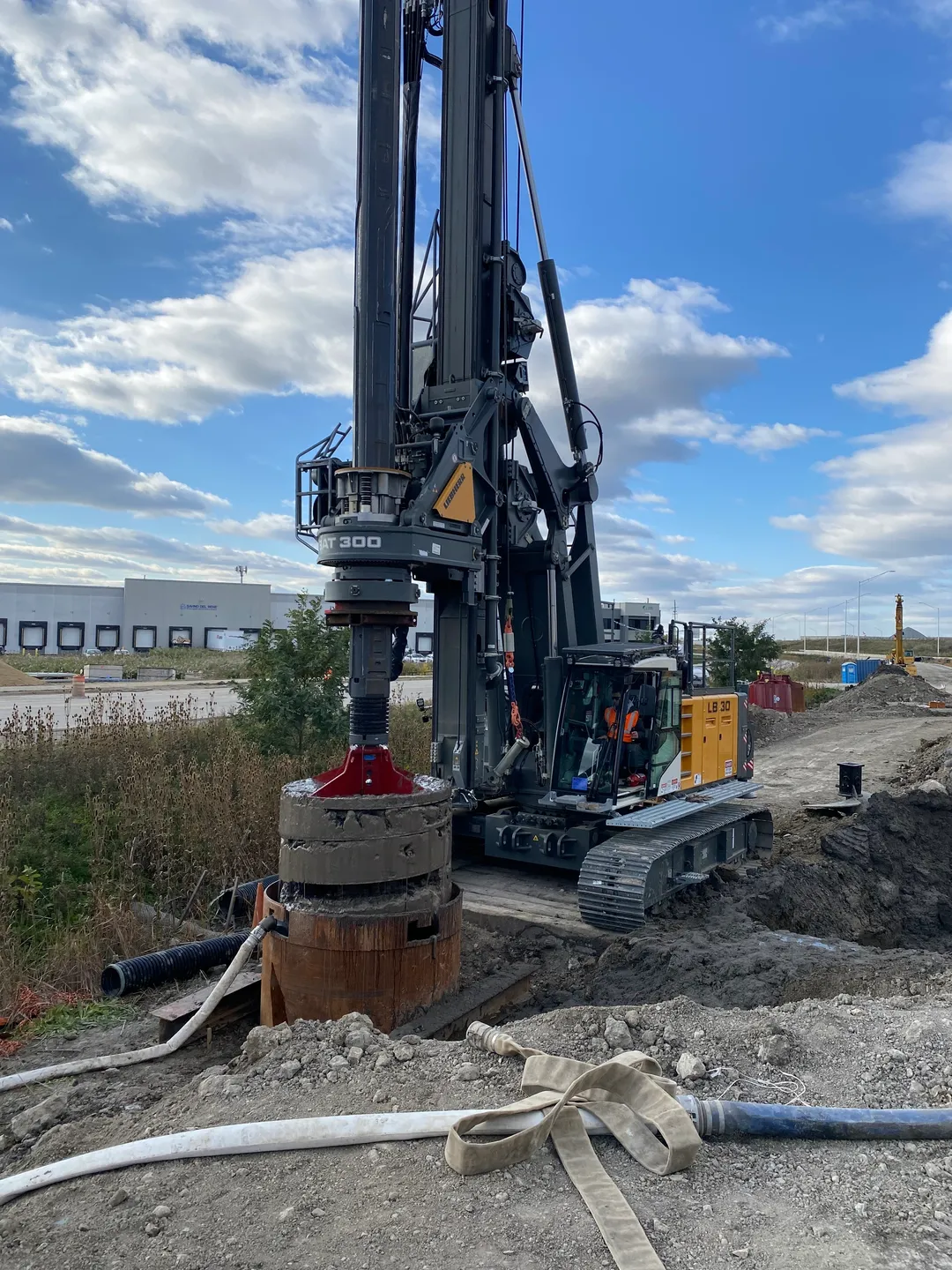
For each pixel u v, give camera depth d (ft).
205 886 31.22
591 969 26.27
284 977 19.98
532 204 36.70
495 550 33.63
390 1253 10.37
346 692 52.11
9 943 25.46
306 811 19.76
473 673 33.19
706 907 32.12
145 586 203.72
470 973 25.73
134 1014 23.11
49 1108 16.84
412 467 29.78
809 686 160.25
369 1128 12.82
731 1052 15.43
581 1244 10.52
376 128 22.49
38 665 144.66
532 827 33.60
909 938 38.01
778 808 56.24
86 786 37.22
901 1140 12.97
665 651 36.09
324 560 22.61
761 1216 11.12
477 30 33.12
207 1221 11.12
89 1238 10.89
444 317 34.04
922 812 44.86
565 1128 12.61
